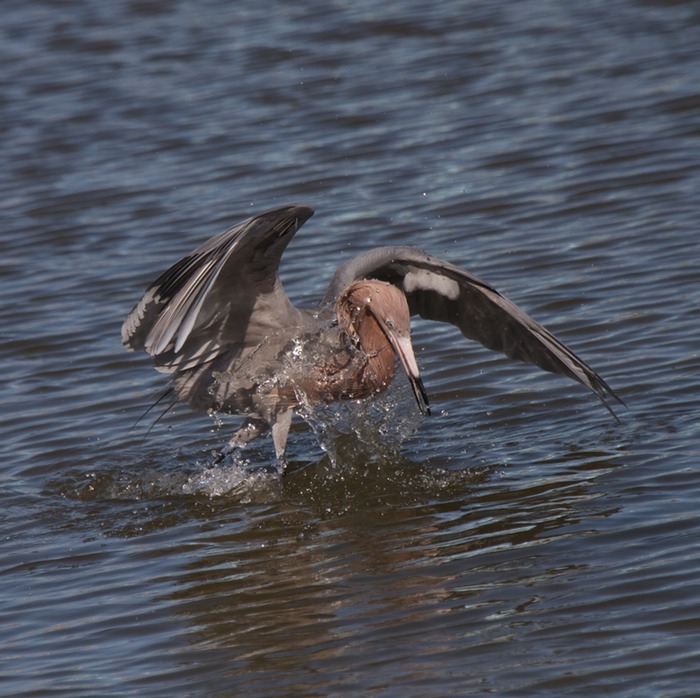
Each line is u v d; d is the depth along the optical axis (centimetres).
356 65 2462
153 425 1284
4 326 1562
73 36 2789
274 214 975
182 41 2703
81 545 1038
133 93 2428
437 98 2252
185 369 1175
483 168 1931
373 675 771
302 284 1584
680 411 1173
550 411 1236
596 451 1117
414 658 786
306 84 2388
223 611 885
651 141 1941
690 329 1345
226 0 2995
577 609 823
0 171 2131
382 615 852
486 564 917
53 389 1388
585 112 2097
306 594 901
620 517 967
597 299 1461
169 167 2080
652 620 795
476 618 831
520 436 1186
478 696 731
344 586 908
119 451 1241
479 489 1077
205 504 1112
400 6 2802
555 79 2264
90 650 845
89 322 1552
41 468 1209
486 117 2134
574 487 1045
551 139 2006
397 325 1112
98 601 923
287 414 1184
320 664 793
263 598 901
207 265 944
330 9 2827
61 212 1944
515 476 1093
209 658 816
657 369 1269
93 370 1427
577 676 741
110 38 2759
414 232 1733
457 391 1308
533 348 1176
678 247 1570
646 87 2161
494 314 1176
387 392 1262
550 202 1778
